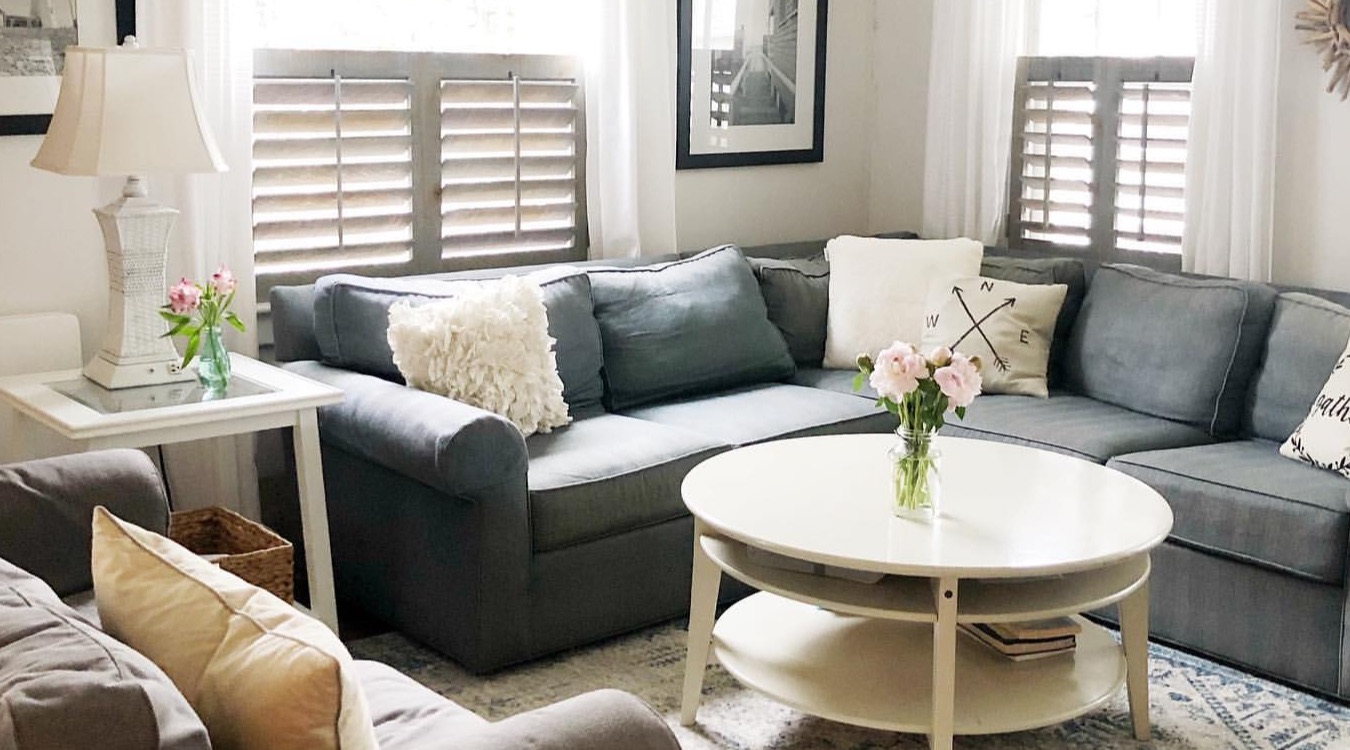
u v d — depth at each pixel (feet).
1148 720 9.43
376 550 11.09
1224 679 10.42
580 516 10.45
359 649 10.89
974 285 13.73
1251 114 13.44
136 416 9.44
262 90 12.48
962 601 8.41
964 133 16.08
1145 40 14.73
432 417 10.02
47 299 11.52
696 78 15.79
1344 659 9.90
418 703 6.48
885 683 8.82
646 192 15.03
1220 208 13.80
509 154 14.20
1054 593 8.54
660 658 10.73
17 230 11.30
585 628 10.71
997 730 8.28
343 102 12.98
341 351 11.84
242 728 4.67
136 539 5.69
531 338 11.40
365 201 13.28
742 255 14.43
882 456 10.38
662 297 13.09
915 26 17.08
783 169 16.99
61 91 9.96
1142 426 12.35
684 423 12.19
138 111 9.73
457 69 13.71
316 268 13.08
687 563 11.31
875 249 14.58
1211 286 12.67
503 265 14.39
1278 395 12.03
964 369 8.71
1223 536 10.48
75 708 4.05
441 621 10.47
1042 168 15.81
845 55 17.39
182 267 11.77
